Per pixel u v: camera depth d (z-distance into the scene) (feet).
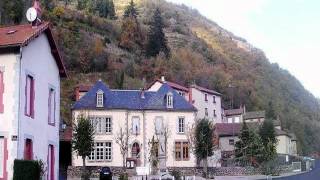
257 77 472.03
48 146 93.15
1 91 77.30
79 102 183.83
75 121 173.06
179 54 408.46
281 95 477.36
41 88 88.89
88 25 382.22
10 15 256.52
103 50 339.98
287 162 240.12
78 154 154.40
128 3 577.43
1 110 76.89
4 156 75.61
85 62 313.94
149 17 490.90
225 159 208.95
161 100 190.29
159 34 388.57
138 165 182.60
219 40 582.35
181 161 184.65
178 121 188.34
